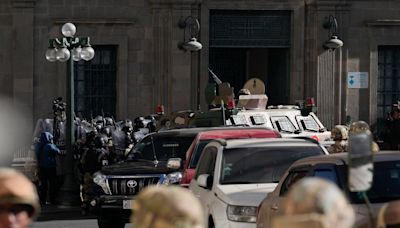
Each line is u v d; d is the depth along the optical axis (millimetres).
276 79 88625
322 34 85562
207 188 39250
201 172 41438
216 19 85062
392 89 87688
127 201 49594
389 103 87562
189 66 84062
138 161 52094
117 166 51250
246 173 39062
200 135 48781
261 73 89000
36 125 74062
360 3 86250
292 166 33000
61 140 70000
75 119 72000
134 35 83688
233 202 36719
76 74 83062
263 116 63781
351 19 86375
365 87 86688
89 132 64812
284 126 63750
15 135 80812
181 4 83562
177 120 66750
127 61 83562
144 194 13289
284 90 87125
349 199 28688
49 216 60969
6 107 81188
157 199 12977
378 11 86562
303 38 85875
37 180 67000
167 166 49406
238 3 84750
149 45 83875
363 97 86750
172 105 83812
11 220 14539
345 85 86188
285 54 86812
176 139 52406
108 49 83875
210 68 86438
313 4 85625
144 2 83750
